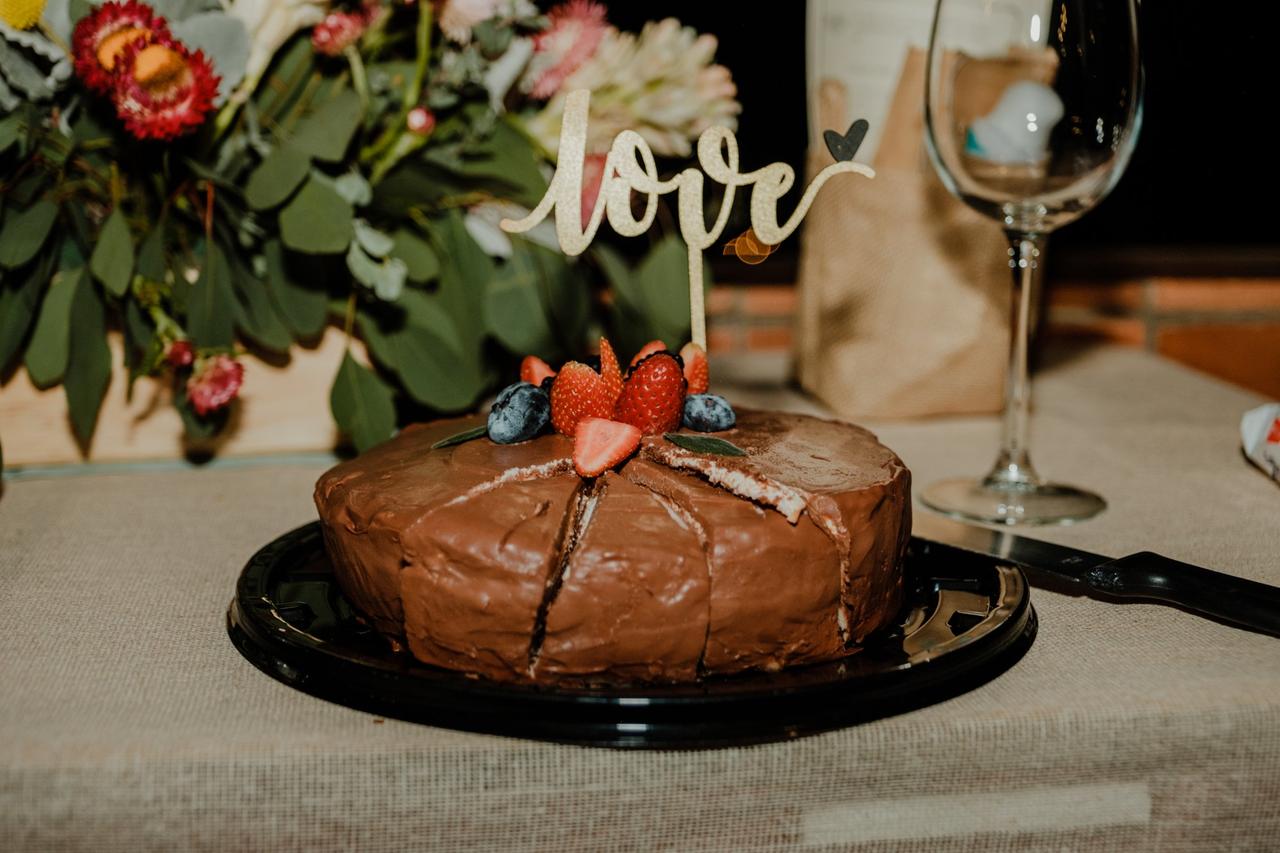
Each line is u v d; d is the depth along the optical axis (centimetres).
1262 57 194
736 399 169
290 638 86
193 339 129
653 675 83
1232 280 212
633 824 79
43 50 118
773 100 185
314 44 125
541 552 82
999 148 117
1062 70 114
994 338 159
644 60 134
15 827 76
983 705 83
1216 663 90
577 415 99
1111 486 133
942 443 152
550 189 102
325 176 129
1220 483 133
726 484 91
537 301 139
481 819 79
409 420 148
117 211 124
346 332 136
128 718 81
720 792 79
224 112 125
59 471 138
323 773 77
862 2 148
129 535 118
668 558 82
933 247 155
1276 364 214
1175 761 83
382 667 82
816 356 165
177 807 77
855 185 154
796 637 85
